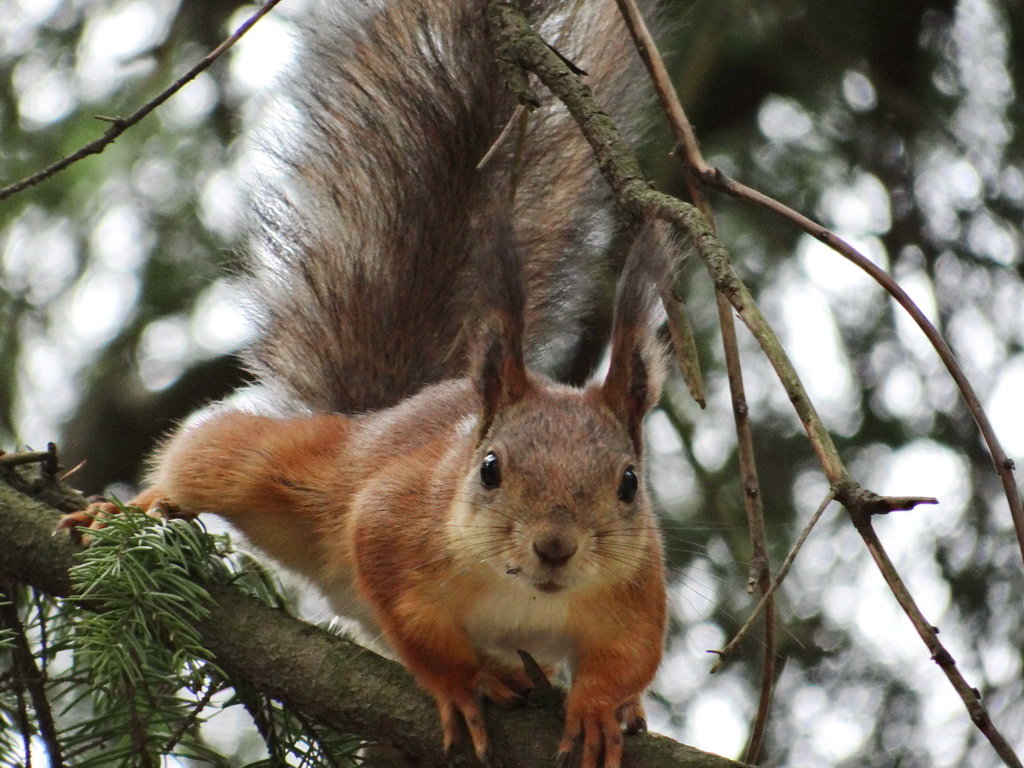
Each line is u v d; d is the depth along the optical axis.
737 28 12.10
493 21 7.80
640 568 8.05
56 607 8.50
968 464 11.73
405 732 7.67
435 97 11.20
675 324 7.10
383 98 11.30
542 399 8.28
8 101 12.02
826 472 5.85
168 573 7.81
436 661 7.85
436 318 11.11
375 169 11.34
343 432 9.73
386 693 7.74
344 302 11.18
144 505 9.66
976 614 11.34
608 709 7.66
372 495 8.55
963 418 11.82
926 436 11.86
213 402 10.96
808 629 11.20
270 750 8.16
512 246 8.38
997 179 12.30
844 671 11.14
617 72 10.68
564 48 10.66
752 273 12.01
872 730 10.97
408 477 8.50
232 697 8.10
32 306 11.92
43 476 8.82
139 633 7.66
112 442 12.84
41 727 7.79
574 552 7.58
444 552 8.02
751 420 11.78
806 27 12.36
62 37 12.18
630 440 8.25
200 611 7.79
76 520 8.24
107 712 7.93
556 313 11.02
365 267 11.23
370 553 8.34
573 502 7.71
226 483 9.53
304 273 11.27
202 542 8.22
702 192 6.98
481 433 8.28
